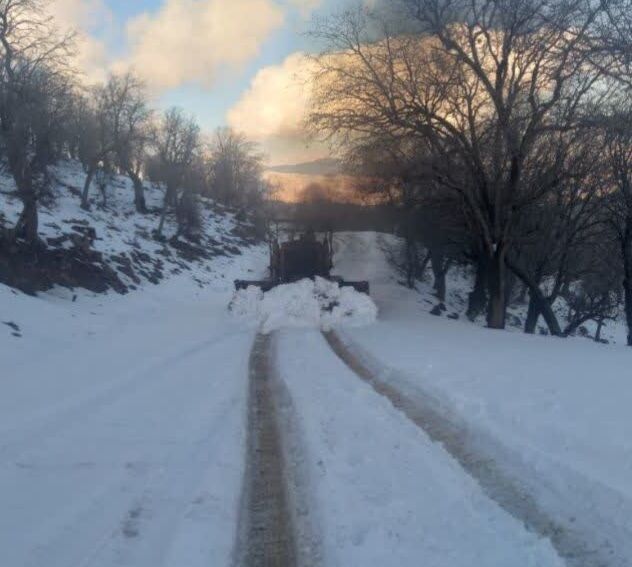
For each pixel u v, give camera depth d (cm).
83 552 601
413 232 3234
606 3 1941
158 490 768
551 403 1062
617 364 1484
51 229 3381
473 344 1866
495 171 2381
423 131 2302
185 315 2952
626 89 2156
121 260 3834
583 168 2502
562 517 673
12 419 1038
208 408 1163
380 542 622
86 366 1534
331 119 2312
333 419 1069
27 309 2197
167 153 6444
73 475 810
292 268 2961
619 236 2961
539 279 3209
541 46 2156
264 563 615
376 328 2333
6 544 612
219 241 6350
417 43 2250
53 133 3142
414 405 1167
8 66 2920
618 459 787
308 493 774
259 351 1952
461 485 769
